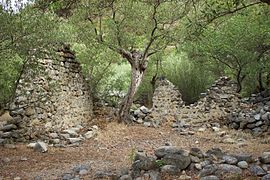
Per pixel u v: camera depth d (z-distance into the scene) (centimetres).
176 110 1549
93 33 1479
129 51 1536
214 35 1625
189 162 695
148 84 2105
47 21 1012
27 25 950
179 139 1238
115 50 1490
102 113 1554
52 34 1053
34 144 1045
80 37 1477
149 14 1538
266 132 1280
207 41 1664
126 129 1386
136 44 1560
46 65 1176
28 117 1122
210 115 1519
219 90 1545
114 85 1812
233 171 646
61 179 711
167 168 679
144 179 656
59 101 1264
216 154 737
